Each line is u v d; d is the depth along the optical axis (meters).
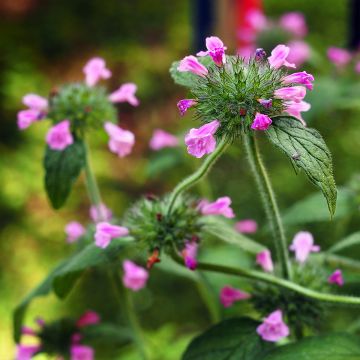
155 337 0.57
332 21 1.48
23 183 1.32
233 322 0.40
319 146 0.35
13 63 1.61
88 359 0.47
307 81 0.36
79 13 1.83
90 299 1.03
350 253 0.59
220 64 0.37
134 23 1.81
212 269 0.39
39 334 0.48
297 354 0.37
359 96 0.64
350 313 0.67
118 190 1.33
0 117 1.46
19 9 1.80
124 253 0.46
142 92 1.59
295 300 0.41
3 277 1.16
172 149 0.57
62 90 0.47
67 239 0.48
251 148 0.37
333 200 0.34
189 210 0.41
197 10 0.66
